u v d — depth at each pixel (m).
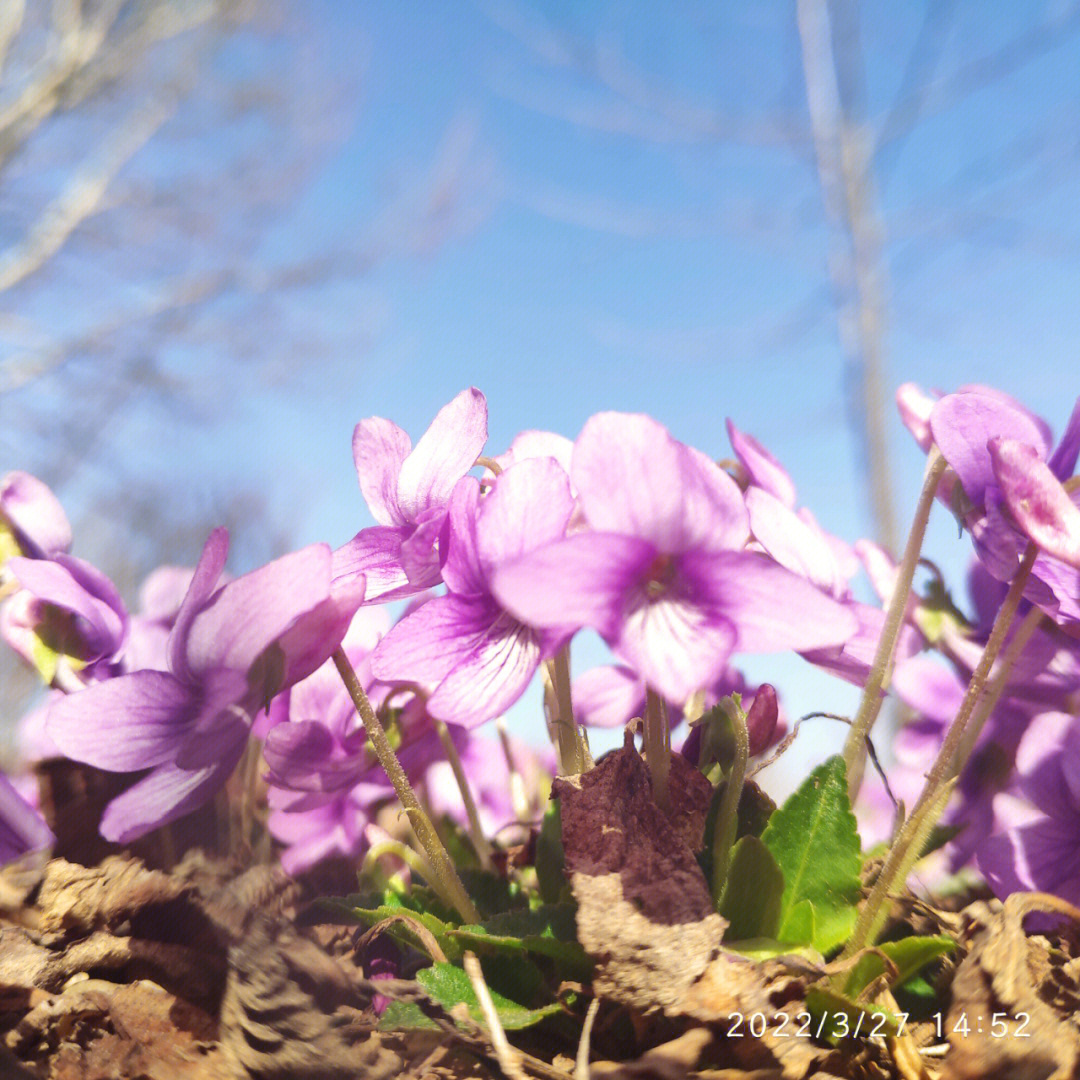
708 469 0.07
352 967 0.07
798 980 0.07
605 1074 0.06
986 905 0.09
